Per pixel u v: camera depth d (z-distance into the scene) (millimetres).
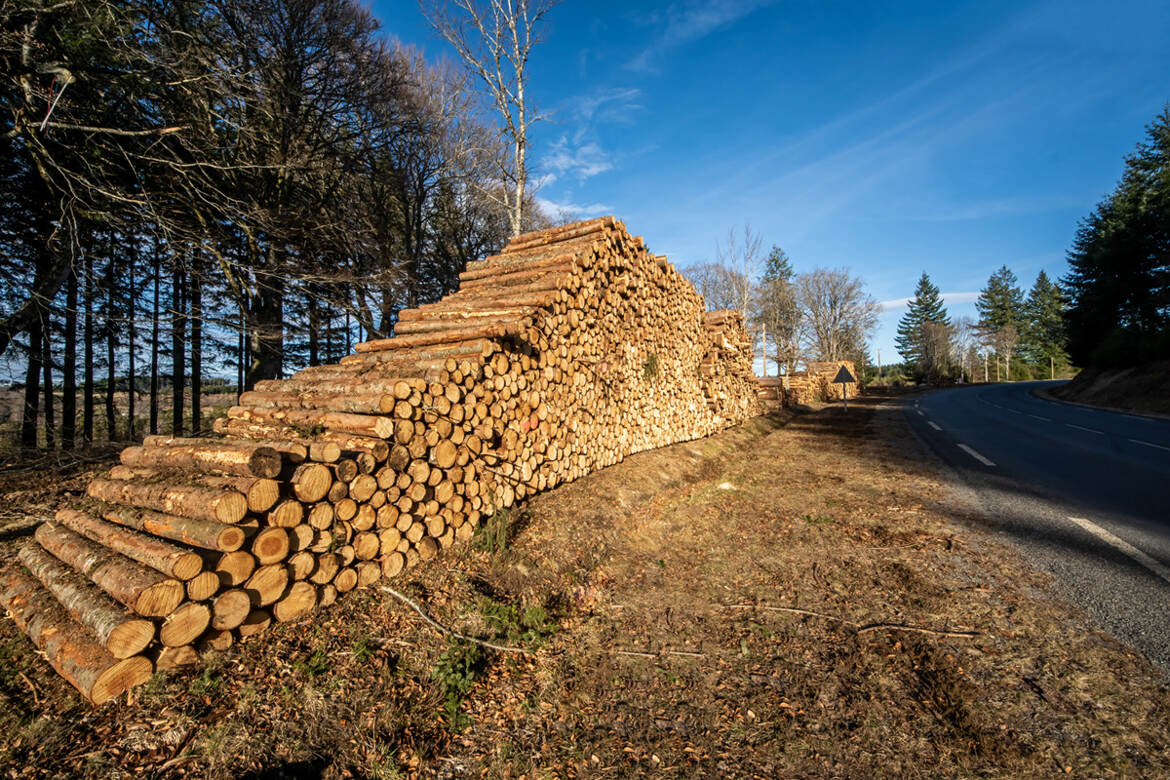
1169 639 3115
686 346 10070
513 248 8141
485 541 4312
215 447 3285
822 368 36031
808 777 2242
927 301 77188
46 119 7168
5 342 8461
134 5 8445
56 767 2078
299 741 2299
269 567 2947
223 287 12883
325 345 18141
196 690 2502
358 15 14742
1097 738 2361
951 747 2363
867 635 3385
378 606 3338
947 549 4855
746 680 2979
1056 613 3512
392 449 3689
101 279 10469
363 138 15812
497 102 13359
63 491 6531
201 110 9961
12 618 3174
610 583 4367
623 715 2713
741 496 7121
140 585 2516
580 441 6312
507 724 2631
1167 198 25562
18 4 6875
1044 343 68375
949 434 13367
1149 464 8242
